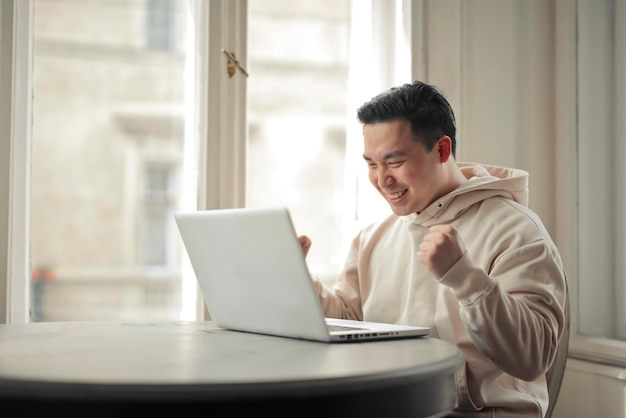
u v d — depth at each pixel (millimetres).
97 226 16359
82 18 15969
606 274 1873
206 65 1772
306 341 1040
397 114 1307
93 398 657
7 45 1625
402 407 765
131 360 824
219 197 1770
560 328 1173
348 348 960
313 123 14930
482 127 1974
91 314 16359
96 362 805
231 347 962
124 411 655
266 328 1114
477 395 1230
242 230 1058
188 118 1813
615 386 1754
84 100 16141
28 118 1677
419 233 1391
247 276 1097
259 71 14562
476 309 1052
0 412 675
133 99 16281
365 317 1462
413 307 1352
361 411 727
